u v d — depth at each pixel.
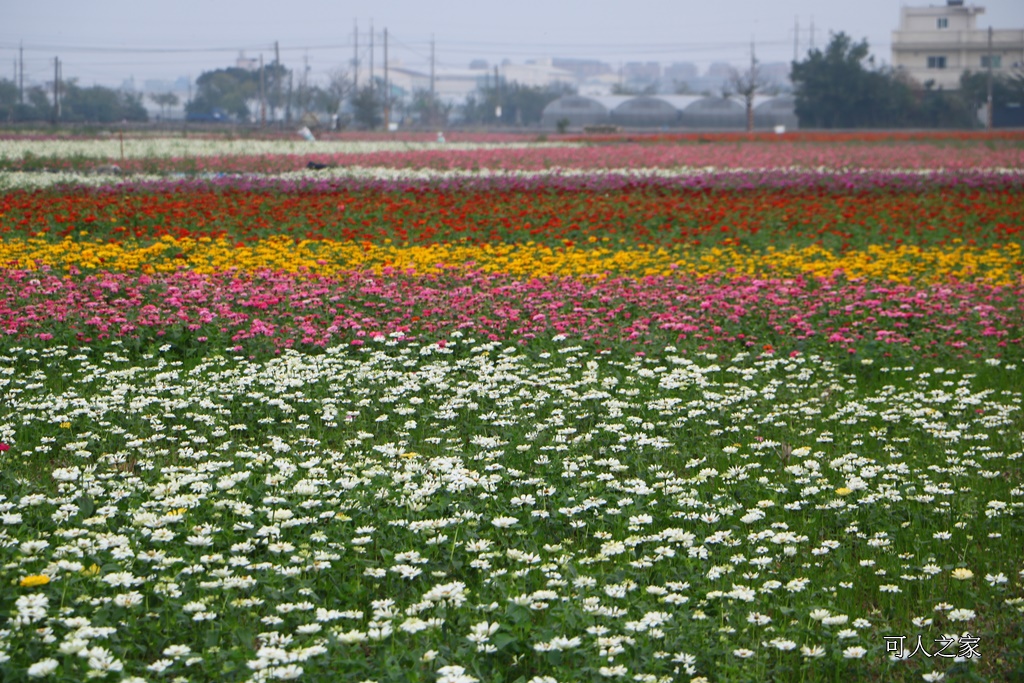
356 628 5.98
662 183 32.09
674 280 16.95
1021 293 15.98
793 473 8.55
